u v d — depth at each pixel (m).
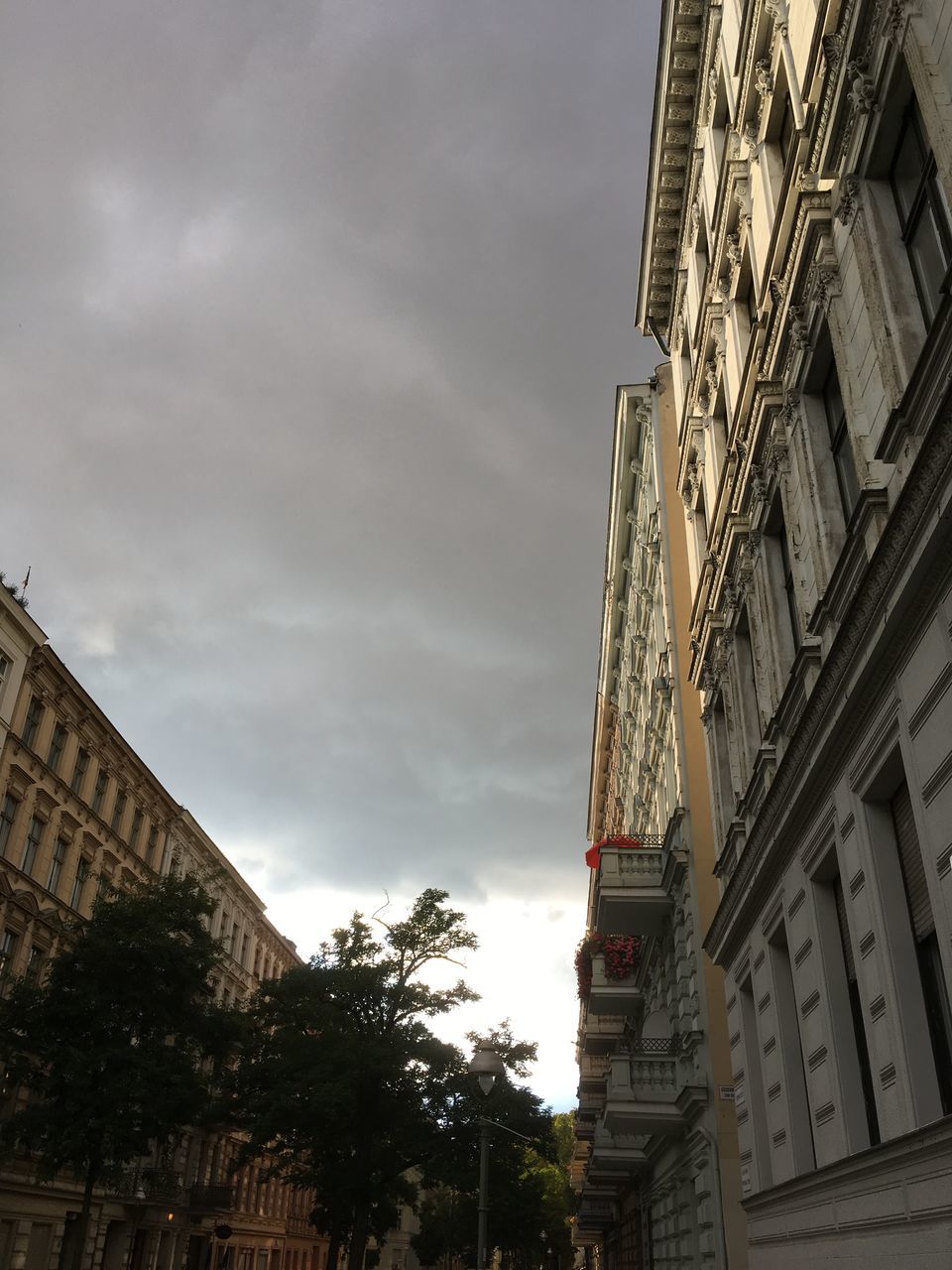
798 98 12.48
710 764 19.75
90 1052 26.16
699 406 20.30
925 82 8.29
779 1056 13.78
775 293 12.88
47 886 35.66
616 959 31.44
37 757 34.53
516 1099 38.31
